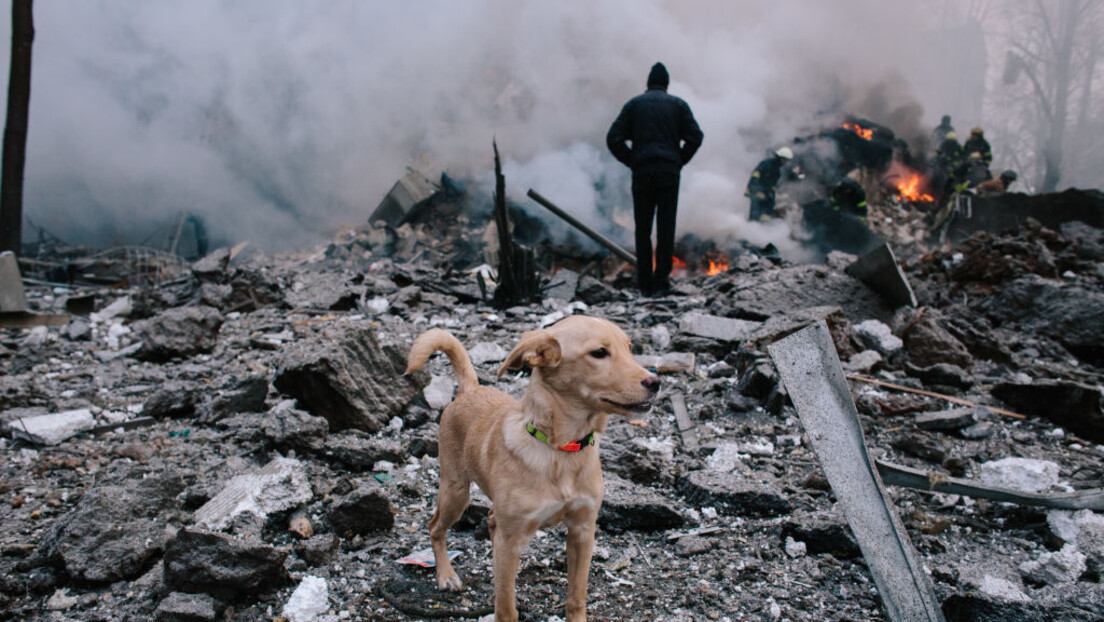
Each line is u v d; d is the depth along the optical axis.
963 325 6.38
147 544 3.11
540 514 2.41
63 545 3.03
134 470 3.94
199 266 8.42
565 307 7.83
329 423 4.44
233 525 3.29
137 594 2.95
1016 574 3.04
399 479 3.92
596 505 2.52
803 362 3.11
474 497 3.52
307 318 7.53
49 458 4.18
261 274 8.47
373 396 4.54
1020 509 3.55
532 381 2.45
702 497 3.67
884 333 5.98
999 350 6.18
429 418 4.70
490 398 2.80
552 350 2.33
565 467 2.41
